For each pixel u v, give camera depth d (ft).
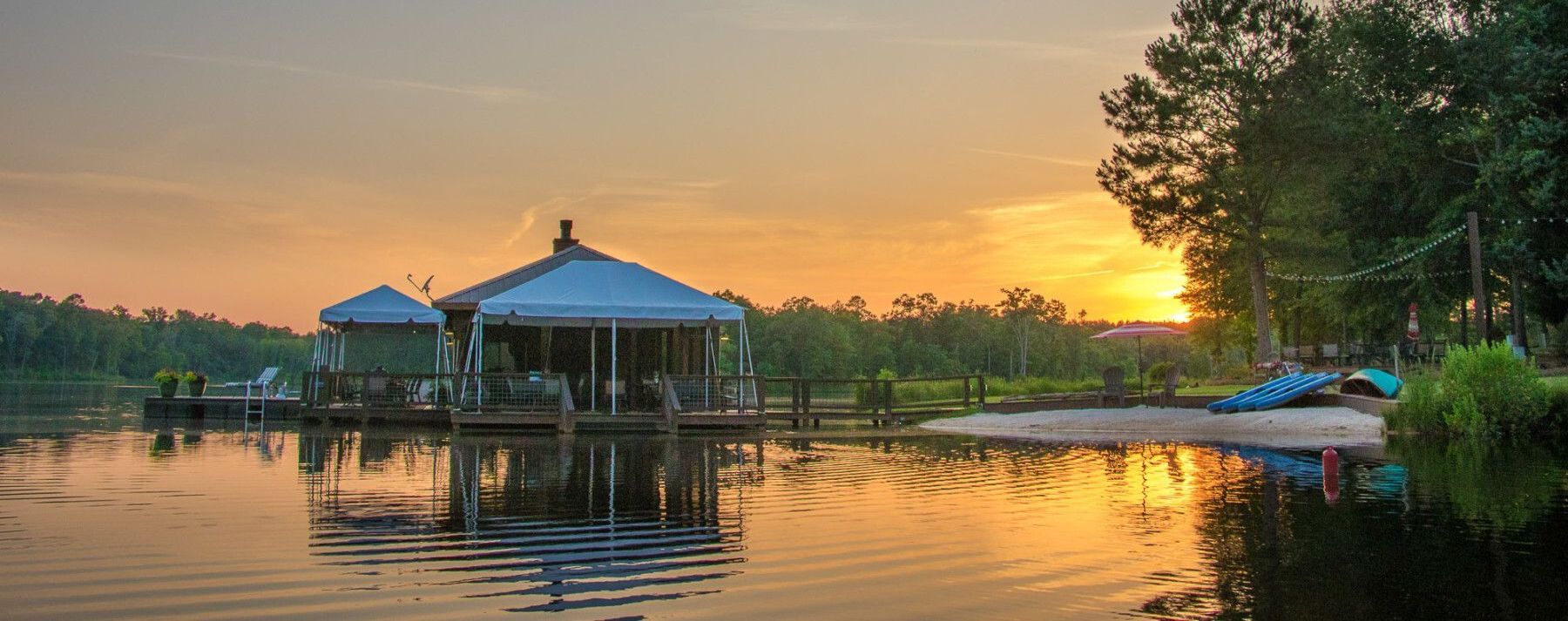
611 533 27.02
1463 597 19.58
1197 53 107.24
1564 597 19.56
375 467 43.70
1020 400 97.86
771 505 32.27
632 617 18.38
